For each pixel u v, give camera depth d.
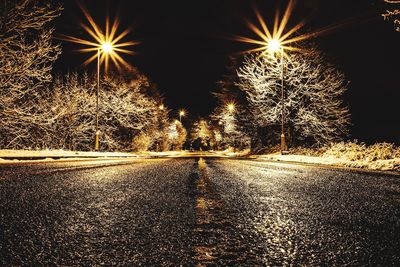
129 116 32.78
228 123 38.19
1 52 16.08
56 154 16.17
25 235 2.45
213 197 4.32
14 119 17.47
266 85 24.83
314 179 6.84
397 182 6.44
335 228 2.77
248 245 2.28
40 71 17.02
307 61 24.39
